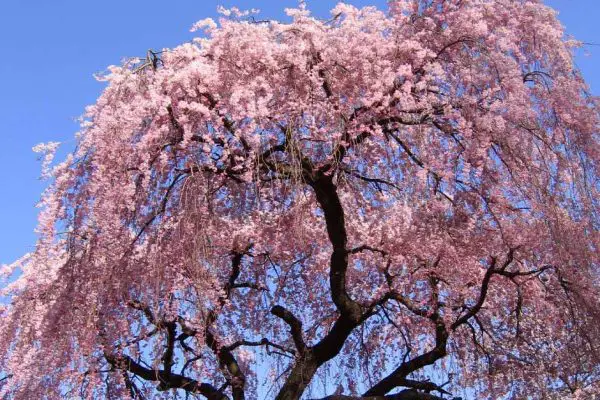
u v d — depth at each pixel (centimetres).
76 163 689
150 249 718
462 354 970
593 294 735
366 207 870
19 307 745
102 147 662
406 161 771
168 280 735
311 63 754
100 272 690
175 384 869
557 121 736
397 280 908
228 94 716
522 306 942
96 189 652
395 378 880
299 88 740
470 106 709
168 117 697
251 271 1008
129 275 742
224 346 877
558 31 752
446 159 728
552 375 973
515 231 774
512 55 762
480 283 884
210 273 673
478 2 776
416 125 725
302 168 723
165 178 733
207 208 714
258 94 735
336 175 777
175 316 788
